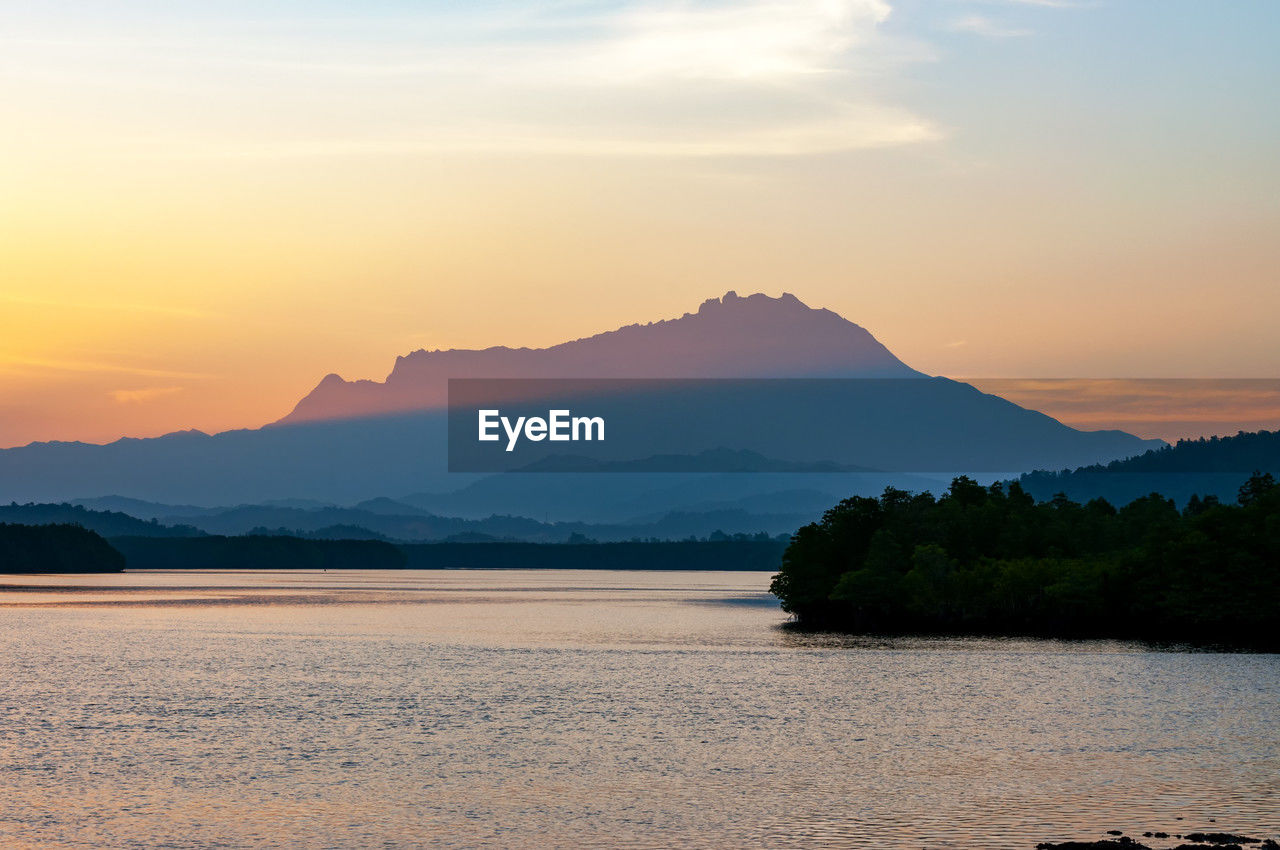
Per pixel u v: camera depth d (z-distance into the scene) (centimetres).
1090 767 10262
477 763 10594
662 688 15675
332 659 19538
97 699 14562
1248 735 11769
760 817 8631
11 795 9338
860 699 14500
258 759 10750
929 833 8156
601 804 9050
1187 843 7631
